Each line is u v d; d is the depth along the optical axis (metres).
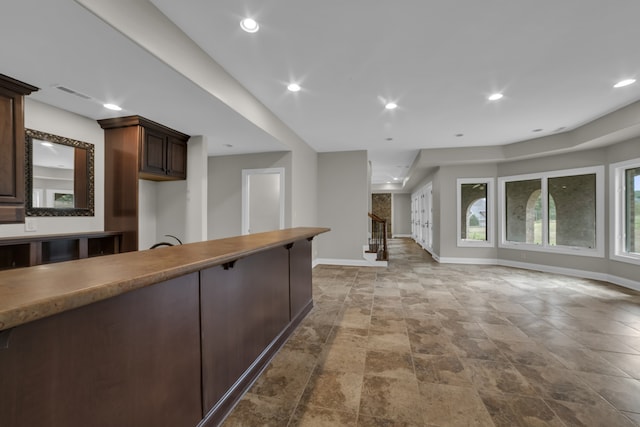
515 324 2.99
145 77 2.21
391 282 4.75
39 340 0.81
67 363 0.88
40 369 0.81
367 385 1.95
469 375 2.06
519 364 2.21
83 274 0.90
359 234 6.15
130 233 3.29
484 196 6.36
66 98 2.66
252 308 2.02
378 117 4.05
